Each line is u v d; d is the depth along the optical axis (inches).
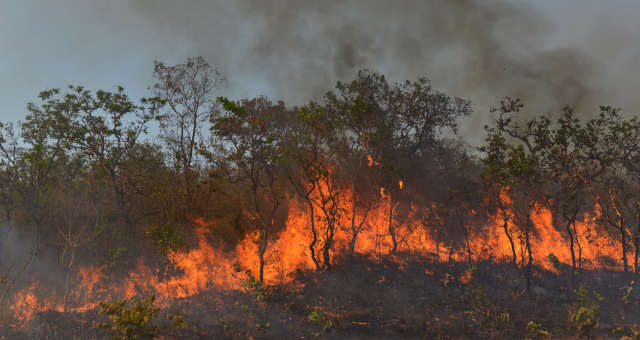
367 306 458.3
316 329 391.2
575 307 430.6
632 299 478.3
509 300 485.1
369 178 714.8
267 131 531.2
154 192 624.7
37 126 602.2
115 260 515.2
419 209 748.6
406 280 539.2
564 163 553.9
